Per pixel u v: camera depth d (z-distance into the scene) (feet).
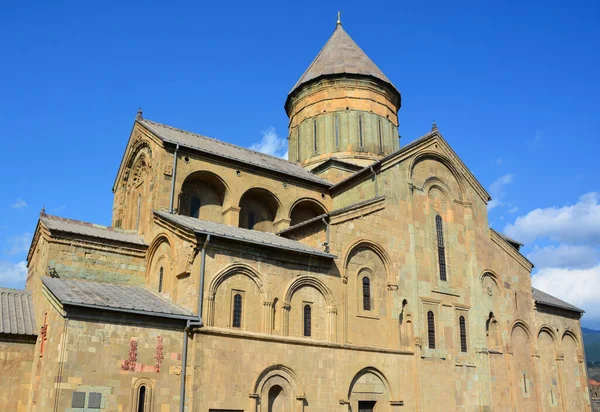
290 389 76.69
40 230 93.76
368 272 93.66
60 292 68.28
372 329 90.84
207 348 70.33
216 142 114.83
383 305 94.12
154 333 67.82
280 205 106.63
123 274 89.56
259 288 78.54
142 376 65.51
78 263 86.63
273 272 80.28
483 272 114.01
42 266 86.79
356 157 129.29
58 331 65.31
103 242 89.25
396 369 90.68
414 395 91.91
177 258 78.69
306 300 83.35
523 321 120.16
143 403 64.90
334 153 130.82
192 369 68.39
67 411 60.39
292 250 81.76
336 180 120.78
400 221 101.24
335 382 81.41
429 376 95.71
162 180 92.84
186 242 77.10
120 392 63.67
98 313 65.00
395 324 93.50
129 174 111.34
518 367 115.55
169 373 67.26
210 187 102.27
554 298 140.77
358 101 135.03
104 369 63.52
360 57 141.69
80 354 62.64
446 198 113.50
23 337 79.46
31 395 75.56
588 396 134.41
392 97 141.38
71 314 63.52
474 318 108.99
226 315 74.38
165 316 68.39
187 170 96.43
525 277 125.08
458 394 99.66
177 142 95.91
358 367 85.10
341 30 149.79
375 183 101.91
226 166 101.40
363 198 104.47
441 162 114.73
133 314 66.74
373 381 87.35
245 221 104.63
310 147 134.51
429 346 98.27
